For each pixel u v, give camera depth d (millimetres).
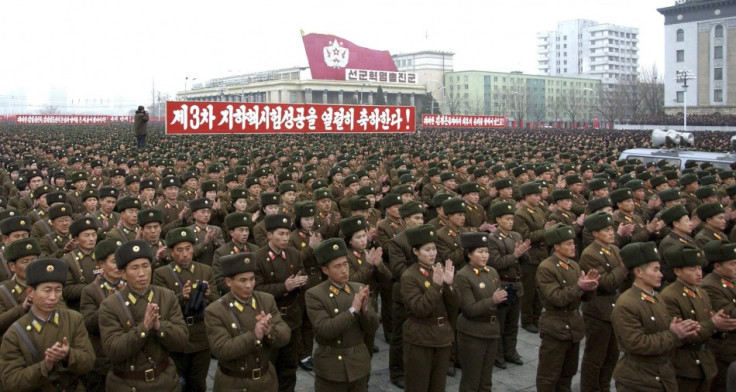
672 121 65875
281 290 7199
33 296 5348
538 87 123312
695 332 5562
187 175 15203
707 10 71938
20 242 6398
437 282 6320
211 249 9320
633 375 5820
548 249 10086
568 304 6898
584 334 7156
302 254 8188
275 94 88625
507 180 12031
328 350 6184
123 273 6320
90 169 19906
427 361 6617
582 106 115125
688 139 21891
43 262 5312
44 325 5312
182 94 113500
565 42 160750
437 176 14711
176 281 6992
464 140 37812
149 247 5918
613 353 7402
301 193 13758
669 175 14312
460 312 7445
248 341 5535
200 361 6930
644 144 34062
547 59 165750
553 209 10703
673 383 5770
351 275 7570
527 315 10117
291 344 7387
